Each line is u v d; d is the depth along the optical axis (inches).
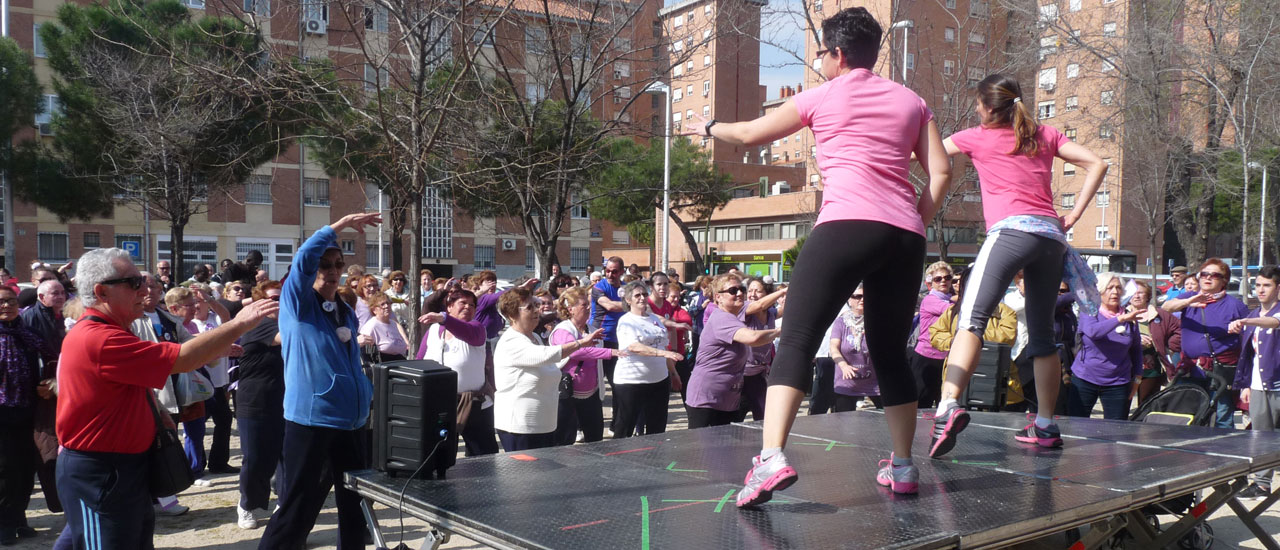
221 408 323.9
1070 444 178.1
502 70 421.1
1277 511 283.1
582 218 2119.8
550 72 445.4
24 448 238.4
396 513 274.8
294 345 180.9
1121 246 1977.1
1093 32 668.1
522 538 110.7
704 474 148.9
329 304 186.9
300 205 1605.6
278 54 335.9
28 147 997.8
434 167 363.6
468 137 360.5
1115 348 305.6
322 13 379.2
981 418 218.1
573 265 2106.3
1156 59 655.1
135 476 153.5
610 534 111.7
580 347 244.1
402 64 388.5
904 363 124.3
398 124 335.0
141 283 155.2
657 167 1181.1
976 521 116.7
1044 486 138.9
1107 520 161.6
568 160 418.0
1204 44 658.8
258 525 256.1
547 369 247.8
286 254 1611.7
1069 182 1171.9
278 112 358.9
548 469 154.2
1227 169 842.2
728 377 277.0
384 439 148.6
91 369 147.1
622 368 295.6
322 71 359.3
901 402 127.0
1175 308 295.9
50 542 241.3
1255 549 242.4
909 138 114.3
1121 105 705.6
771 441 116.0
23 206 1455.5
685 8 475.8
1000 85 151.5
